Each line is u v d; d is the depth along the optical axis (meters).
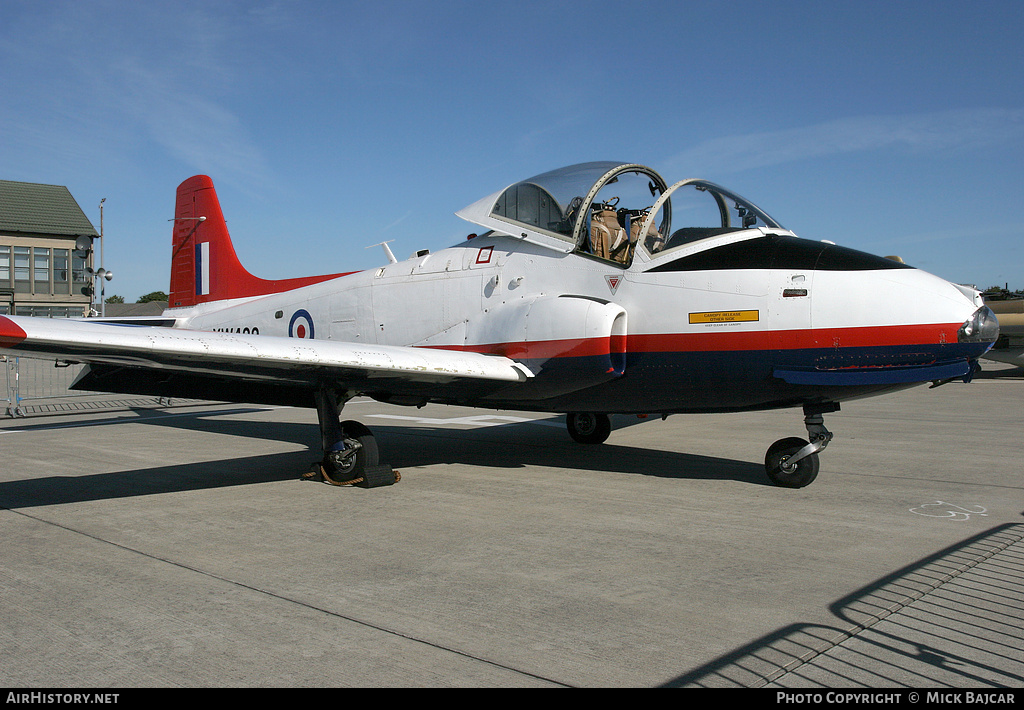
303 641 2.84
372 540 4.32
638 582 3.53
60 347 4.41
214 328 9.65
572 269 6.32
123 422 11.19
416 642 2.82
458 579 3.59
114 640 2.85
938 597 3.28
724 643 2.79
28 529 4.59
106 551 4.09
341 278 8.25
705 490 5.75
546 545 4.20
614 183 6.41
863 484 5.98
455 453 7.76
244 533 4.48
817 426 5.78
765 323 5.46
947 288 5.24
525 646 2.78
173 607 3.21
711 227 6.03
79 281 42.38
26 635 2.90
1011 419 10.95
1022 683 2.45
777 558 3.91
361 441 5.93
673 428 10.09
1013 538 4.28
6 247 40.16
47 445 8.55
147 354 4.70
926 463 7.01
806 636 2.85
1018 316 20.78
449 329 6.96
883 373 5.24
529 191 6.71
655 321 5.83
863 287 5.25
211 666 2.62
